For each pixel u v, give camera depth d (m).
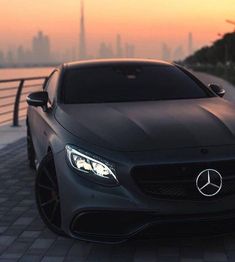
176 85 5.54
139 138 4.03
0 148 9.37
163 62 6.16
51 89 5.92
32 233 4.70
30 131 6.86
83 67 5.83
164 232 3.83
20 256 4.15
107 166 3.86
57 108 5.02
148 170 3.82
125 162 3.82
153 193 3.80
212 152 3.88
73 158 4.01
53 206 4.39
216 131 4.15
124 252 4.13
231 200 3.86
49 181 4.45
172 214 3.76
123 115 4.52
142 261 3.94
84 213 3.89
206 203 3.81
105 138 4.06
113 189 3.82
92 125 4.30
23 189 6.36
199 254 4.03
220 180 3.84
